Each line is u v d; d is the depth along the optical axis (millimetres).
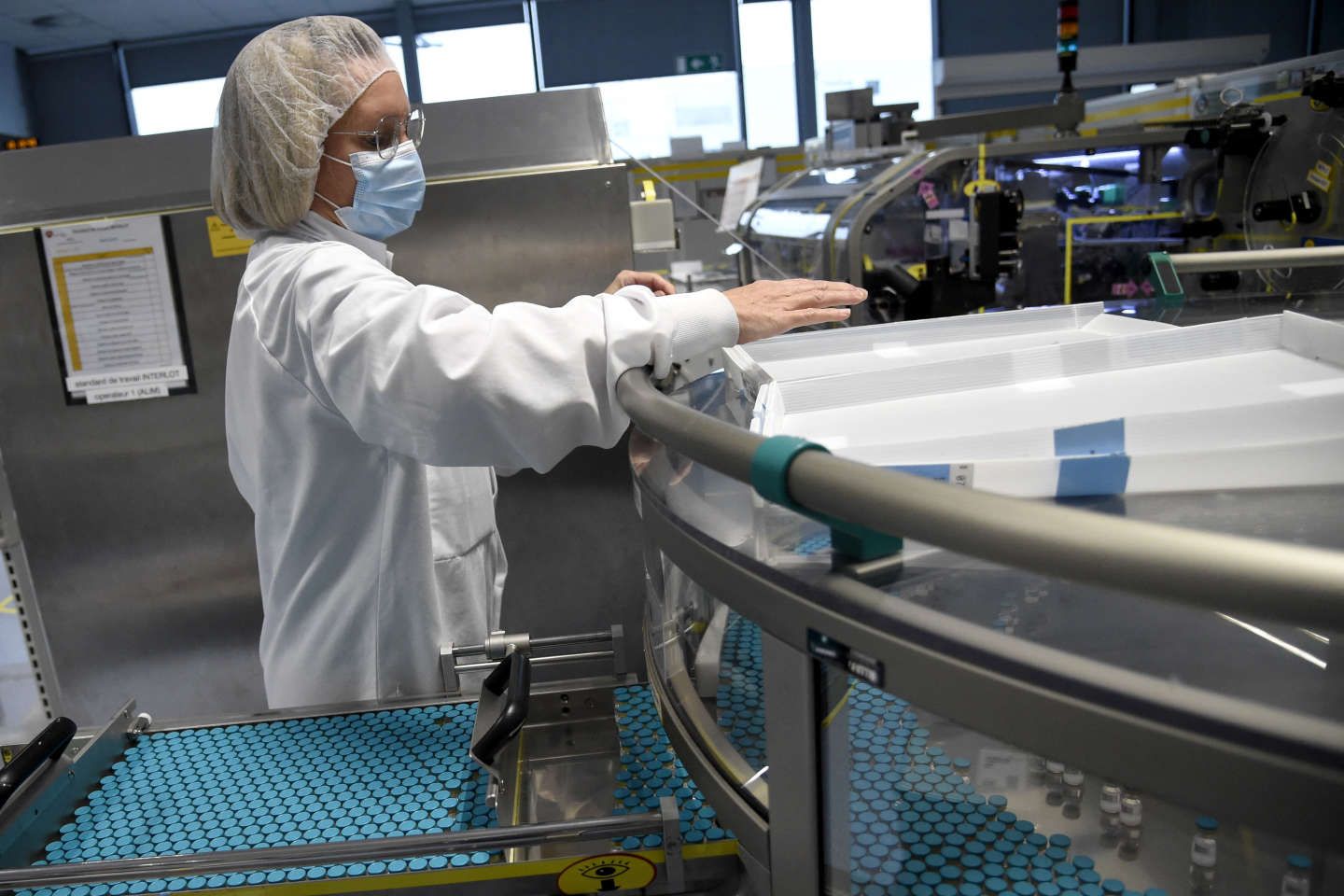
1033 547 348
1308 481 551
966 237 2773
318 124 995
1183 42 4680
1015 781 487
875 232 2936
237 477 1211
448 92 7586
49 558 1704
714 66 7559
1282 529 493
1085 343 740
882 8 7355
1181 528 331
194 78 7594
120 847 773
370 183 1072
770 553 528
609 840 746
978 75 4668
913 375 717
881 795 526
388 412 826
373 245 1118
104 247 1556
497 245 1574
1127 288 2863
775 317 909
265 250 1028
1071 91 2912
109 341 1600
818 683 507
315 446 1033
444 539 1252
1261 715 340
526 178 1546
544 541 1703
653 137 7484
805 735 517
